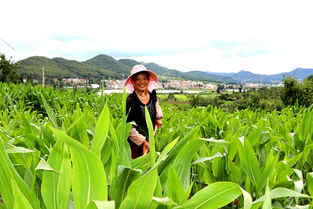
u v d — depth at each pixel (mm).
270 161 2229
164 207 1552
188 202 1390
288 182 2172
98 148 1672
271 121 5582
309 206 1962
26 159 2316
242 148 2279
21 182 1527
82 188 1348
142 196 1342
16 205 1223
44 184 1555
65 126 3852
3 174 1520
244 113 6613
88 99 11539
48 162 1576
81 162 1311
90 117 3568
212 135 4453
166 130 4250
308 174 2184
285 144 3504
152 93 4172
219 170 2693
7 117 5219
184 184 1847
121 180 1593
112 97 9703
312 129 3572
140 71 3881
